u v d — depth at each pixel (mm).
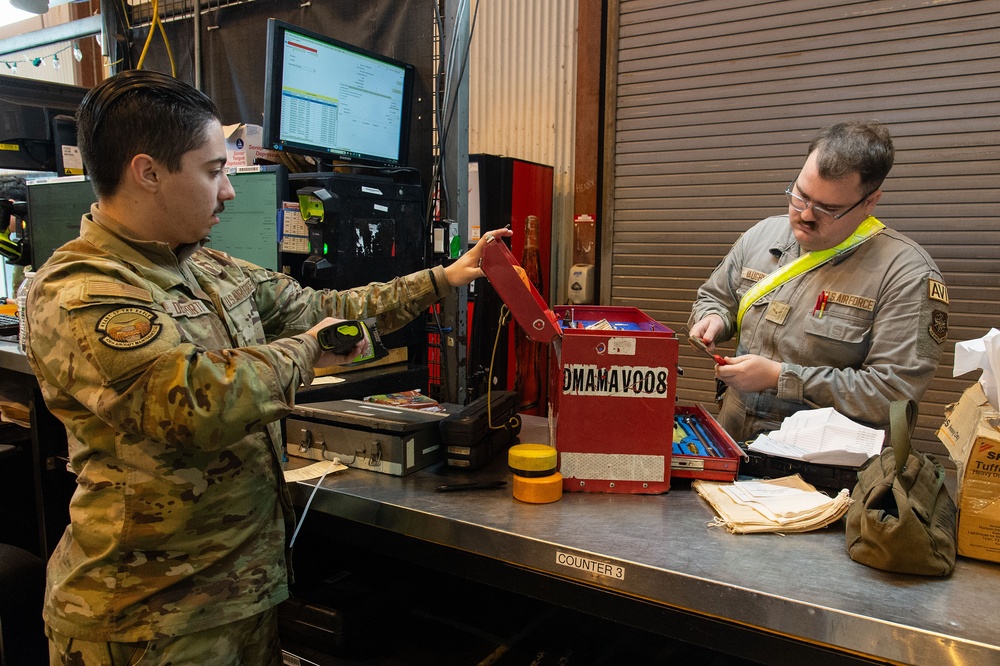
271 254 2074
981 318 2531
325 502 1416
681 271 3084
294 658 1604
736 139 2896
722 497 1319
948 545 1081
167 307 1041
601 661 1729
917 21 2520
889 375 1542
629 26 3053
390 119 2457
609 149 3164
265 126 2037
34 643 1737
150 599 1029
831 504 1260
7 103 2824
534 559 1177
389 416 1568
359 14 2832
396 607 1746
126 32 3510
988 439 1090
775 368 1567
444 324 2438
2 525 2668
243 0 3121
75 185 2666
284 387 997
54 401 998
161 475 1015
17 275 3162
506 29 3303
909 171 2600
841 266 1717
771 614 1002
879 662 945
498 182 2818
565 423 1378
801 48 2725
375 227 2162
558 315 1737
